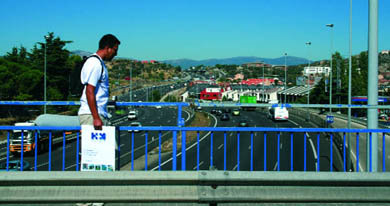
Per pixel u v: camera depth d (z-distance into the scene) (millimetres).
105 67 4805
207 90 124688
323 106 5555
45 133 23172
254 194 4016
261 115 74125
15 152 22828
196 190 3996
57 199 3967
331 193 4090
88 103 4535
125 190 3979
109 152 4547
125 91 157750
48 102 4938
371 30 9242
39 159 21766
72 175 3947
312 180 4035
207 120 62281
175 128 4941
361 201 4098
